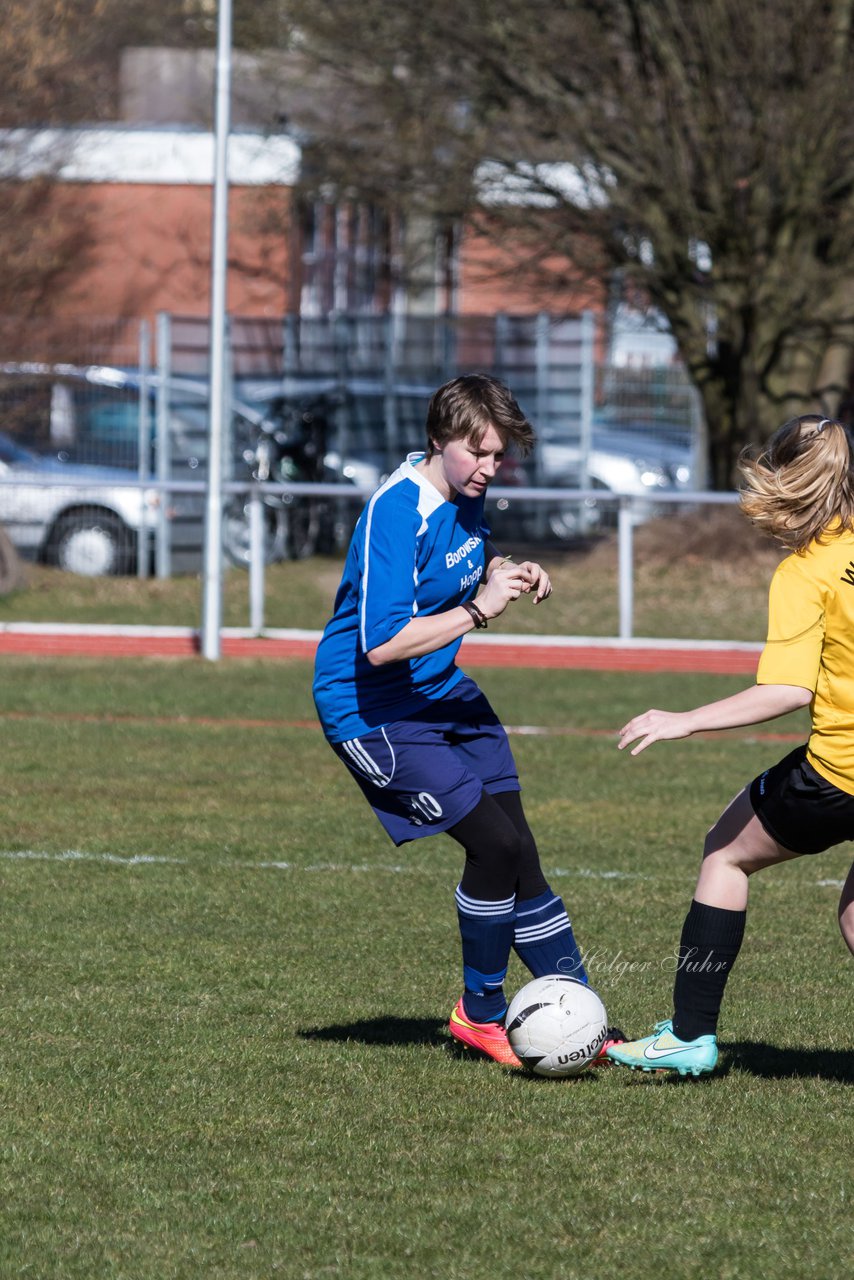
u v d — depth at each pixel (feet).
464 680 51.60
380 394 244.42
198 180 274.77
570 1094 48.39
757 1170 42.19
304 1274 36.01
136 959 62.75
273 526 209.46
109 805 92.84
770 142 201.46
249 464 224.33
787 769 46.16
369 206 233.76
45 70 233.14
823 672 44.70
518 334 249.96
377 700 49.32
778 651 44.19
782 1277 36.01
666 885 75.56
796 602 44.24
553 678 148.66
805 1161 42.83
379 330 245.65
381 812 50.72
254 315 287.48
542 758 110.01
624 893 73.97
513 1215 39.24
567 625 178.60
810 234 210.18
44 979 59.98
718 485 224.33
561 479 245.04
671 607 188.24
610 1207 39.78
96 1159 42.75
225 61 150.92
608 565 208.23
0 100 230.07
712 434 224.53
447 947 65.05
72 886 74.13
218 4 150.92
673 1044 48.52
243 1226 38.50
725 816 47.83
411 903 71.97
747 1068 50.98
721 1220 39.01
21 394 210.59
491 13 197.98
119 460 209.26
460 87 211.00
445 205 210.18
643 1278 35.91
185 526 205.98
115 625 173.17
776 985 60.49
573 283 220.23
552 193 209.05
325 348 240.32
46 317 248.93
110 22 274.16
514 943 52.31
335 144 222.48
